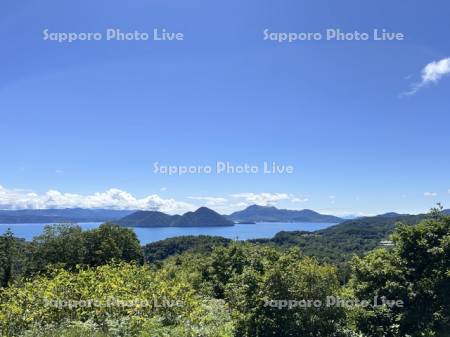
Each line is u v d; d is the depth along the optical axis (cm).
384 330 1922
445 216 2141
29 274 5081
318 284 1627
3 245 5650
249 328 1590
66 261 5262
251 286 1670
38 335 1341
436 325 1983
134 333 1336
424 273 2041
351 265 2084
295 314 1592
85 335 1282
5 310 1480
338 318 1644
